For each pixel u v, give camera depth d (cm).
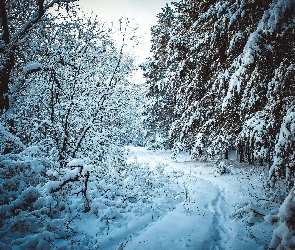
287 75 604
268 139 733
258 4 642
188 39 1220
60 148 841
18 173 636
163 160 2044
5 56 824
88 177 690
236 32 753
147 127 2711
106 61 1002
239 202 809
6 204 561
